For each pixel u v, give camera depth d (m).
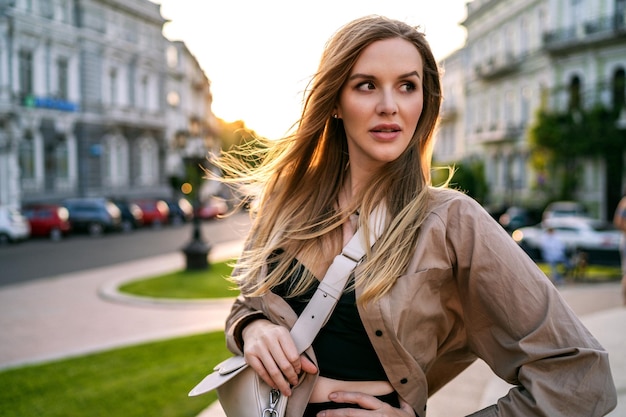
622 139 24.98
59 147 32.88
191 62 52.78
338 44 1.36
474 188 29.78
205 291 11.94
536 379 1.14
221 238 27.58
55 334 8.41
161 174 44.44
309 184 1.53
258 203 1.70
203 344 7.15
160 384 5.29
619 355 4.34
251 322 1.42
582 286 14.16
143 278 13.92
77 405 4.75
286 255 1.41
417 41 1.35
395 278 1.23
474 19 38.50
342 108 1.39
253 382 1.32
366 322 1.23
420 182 1.33
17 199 29.08
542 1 29.45
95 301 11.18
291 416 1.28
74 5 34.09
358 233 1.31
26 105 29.78
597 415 1.10
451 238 1.26
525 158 32.53
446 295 1.32
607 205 25.78
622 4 25.39
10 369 6.05
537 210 26.89
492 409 1.19
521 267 1.20
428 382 1.52
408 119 1.33
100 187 35.91
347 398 1.24
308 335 1.28
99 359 6.46
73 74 33.91
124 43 38.38
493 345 1.27
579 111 25.94
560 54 28.06
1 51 28.28
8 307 10.60
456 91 43.62
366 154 1.37
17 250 21.33
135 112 39.84
